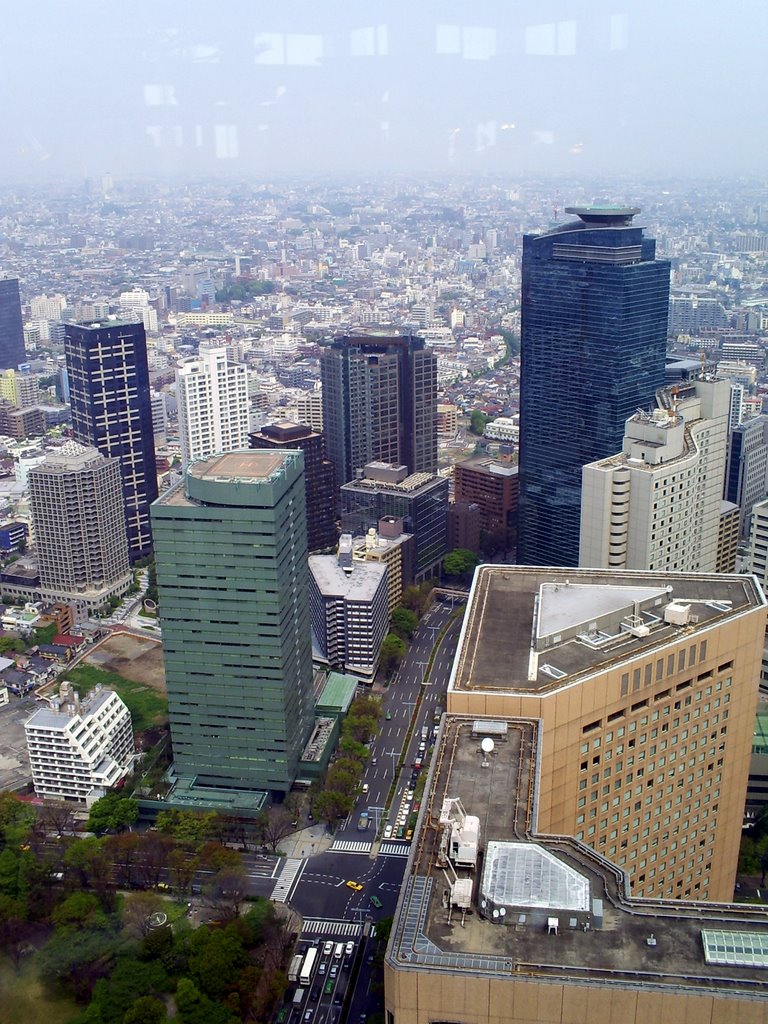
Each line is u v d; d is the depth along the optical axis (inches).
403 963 5457.7
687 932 5639.8
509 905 5757.9
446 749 7327.8
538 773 6943.9
